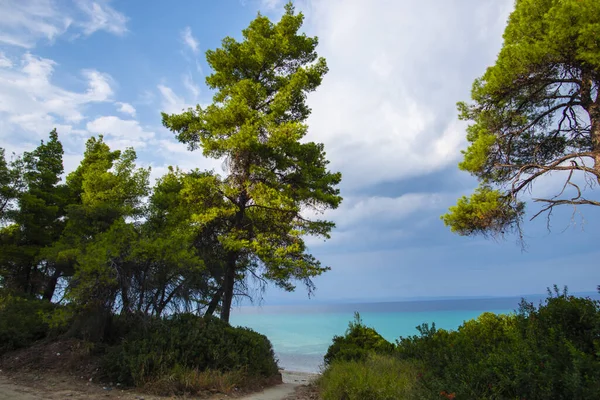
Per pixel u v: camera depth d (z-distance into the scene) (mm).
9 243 21000
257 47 17953
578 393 4355
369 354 11617
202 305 15398
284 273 15633
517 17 12719
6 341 10711
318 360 25016
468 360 6656
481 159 12641
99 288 10555
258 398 9086
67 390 8141
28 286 21875
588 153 11227
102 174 18578
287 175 17594
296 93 17750
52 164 24484
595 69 10445
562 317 6645
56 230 22828
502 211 12672
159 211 16781
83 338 10758
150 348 9883
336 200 17109
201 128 17188
